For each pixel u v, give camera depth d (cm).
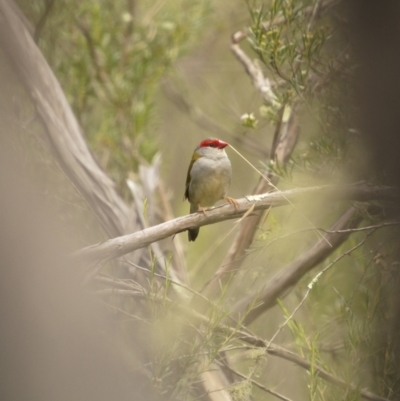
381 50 614
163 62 1623
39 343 618
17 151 1090
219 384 904
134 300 927
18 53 1233
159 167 1452
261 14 961
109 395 655
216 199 993
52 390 611
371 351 803
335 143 906
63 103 1271
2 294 615
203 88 2045
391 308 817
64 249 695
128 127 1532
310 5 1051
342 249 1099
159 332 738
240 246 1092
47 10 1393
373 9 612
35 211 671
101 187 1237
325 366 841
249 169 1873
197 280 1406
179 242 1307
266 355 838
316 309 1042
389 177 705
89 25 1617
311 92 952
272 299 1016
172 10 1661
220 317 751
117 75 1574
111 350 685
